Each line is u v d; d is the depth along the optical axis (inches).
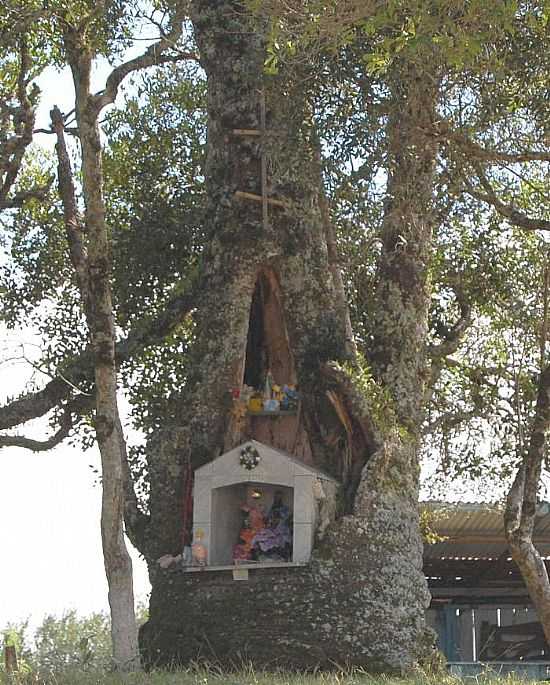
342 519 687.1
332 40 594.2
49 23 811.4
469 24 552.4
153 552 717.9
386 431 708.7
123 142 957.8
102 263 651.5
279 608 672.4
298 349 731.4
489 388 945.5
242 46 752.3
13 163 809.5
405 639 679.7
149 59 709.9
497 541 1027.9
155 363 916.6
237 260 735.1
